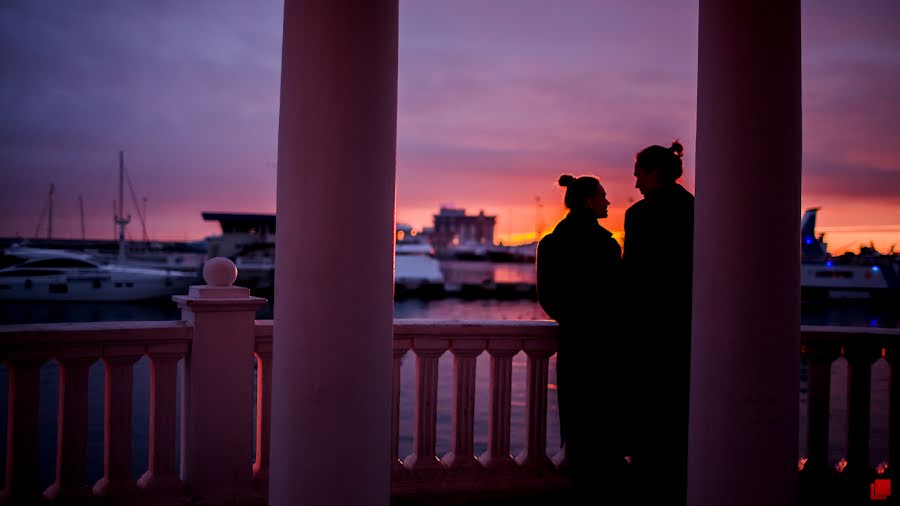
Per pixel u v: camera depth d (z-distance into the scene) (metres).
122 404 3.58
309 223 2.33
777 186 2.35
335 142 2.30
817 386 4.11
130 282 68.06
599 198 3.87
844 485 4.07
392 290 2.48
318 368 2.35
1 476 14.23
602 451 3.75
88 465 17.12
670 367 3.52
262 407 3.80
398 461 3.99
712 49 2.42
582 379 3.73
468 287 94.50
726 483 2.41
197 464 3.63
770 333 2.36
